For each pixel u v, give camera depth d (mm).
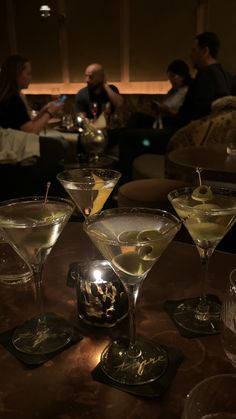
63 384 376
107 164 1669
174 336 444
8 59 1860
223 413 300
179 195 546
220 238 482
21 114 1876
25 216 453
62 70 3729
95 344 432
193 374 384
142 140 2141
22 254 433
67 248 656
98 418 338
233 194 546
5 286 550
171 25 3061
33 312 490
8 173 1798
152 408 347
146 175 1711
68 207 471
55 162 1857
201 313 479
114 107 2623
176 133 1654
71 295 526
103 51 3459
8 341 436
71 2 3473
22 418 340
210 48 1998
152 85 3307
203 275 501
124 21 3266
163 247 390
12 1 3758
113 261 388
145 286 547
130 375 382
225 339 352
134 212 474
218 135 1579
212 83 1914
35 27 3730
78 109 2637
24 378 385
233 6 2758
